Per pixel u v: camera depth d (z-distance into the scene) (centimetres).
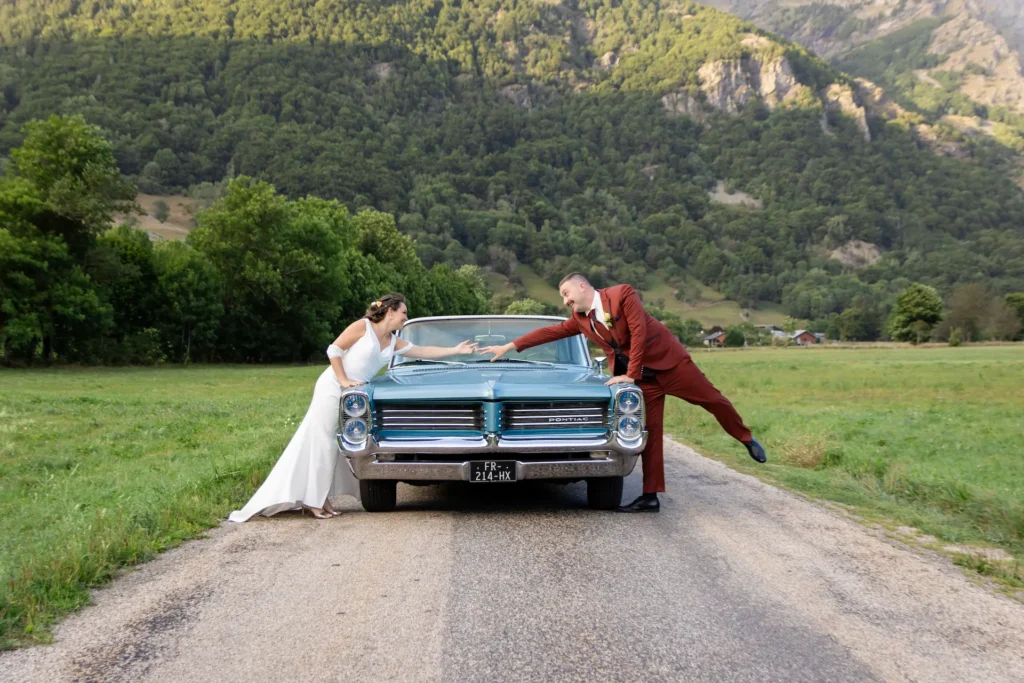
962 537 565
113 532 518
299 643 359
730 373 3581
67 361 4366
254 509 620
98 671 329
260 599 422
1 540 538
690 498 713
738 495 730
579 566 480
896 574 471
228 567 485
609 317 629
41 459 938
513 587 438
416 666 332
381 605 410
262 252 5522
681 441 1183
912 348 10731
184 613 401
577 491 752
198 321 5041
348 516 634
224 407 1747
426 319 783
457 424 595
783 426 1301
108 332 4559
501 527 588
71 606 409
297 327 5816
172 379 3262
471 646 354
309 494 623
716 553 513
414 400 592
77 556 462
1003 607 412
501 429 595
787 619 390
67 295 3988
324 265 5719
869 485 790
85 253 4250
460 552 513
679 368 643
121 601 421
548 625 379
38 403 1745
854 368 4144
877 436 1193
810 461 945
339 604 412
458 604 410
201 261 5069
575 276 642
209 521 604
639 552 514
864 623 386
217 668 332
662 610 401
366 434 590
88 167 4069
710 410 664
